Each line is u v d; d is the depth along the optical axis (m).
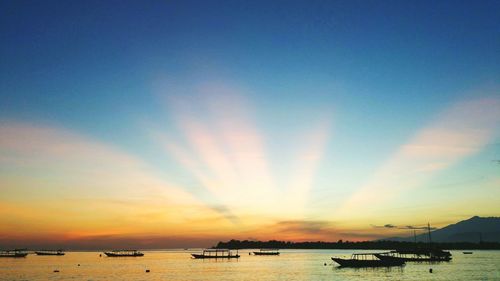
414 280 100.31
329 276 113.44
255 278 113.81
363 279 103.69
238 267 161.88
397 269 132.25
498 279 100.94
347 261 141.75
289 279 108.94
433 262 167.88
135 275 126.94
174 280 110.31
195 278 115.44
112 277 120.44
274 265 174.00
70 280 112.81
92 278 117.62
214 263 196.88
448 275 111.50
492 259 196.62
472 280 99.12
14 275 128.88
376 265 141.62
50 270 151.75
